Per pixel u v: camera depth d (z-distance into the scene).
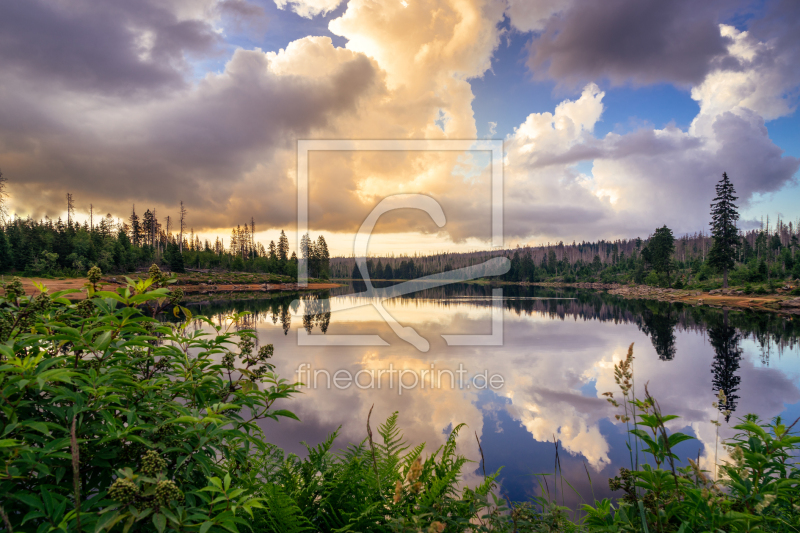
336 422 7.00
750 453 1.95
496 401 9.20
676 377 12.74
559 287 110.06
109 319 1.68
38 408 1.60
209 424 1.73
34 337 1.56
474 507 2.14
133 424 1.58
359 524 2.02
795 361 15.46
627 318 32.84
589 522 2.19
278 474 2.55
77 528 1.17
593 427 7.54
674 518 2.12
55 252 76.88
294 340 18.00
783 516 1.92
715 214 60.06
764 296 49.41
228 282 85.31
